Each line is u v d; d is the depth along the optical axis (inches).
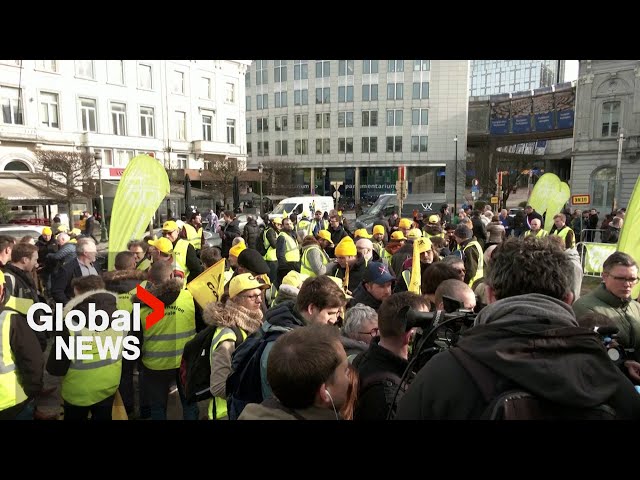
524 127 2285.9
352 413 72.0
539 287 51.9
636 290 170.9
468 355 48.4
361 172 2490.2
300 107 2561.5
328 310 110.1
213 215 733.9
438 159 2367.1
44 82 1106.1
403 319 85.3
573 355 45.1
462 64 2292.1
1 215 719.1
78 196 914.1
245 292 126.1
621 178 1280.8
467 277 224.4
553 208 447.8
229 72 1577.3
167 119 1387.8
